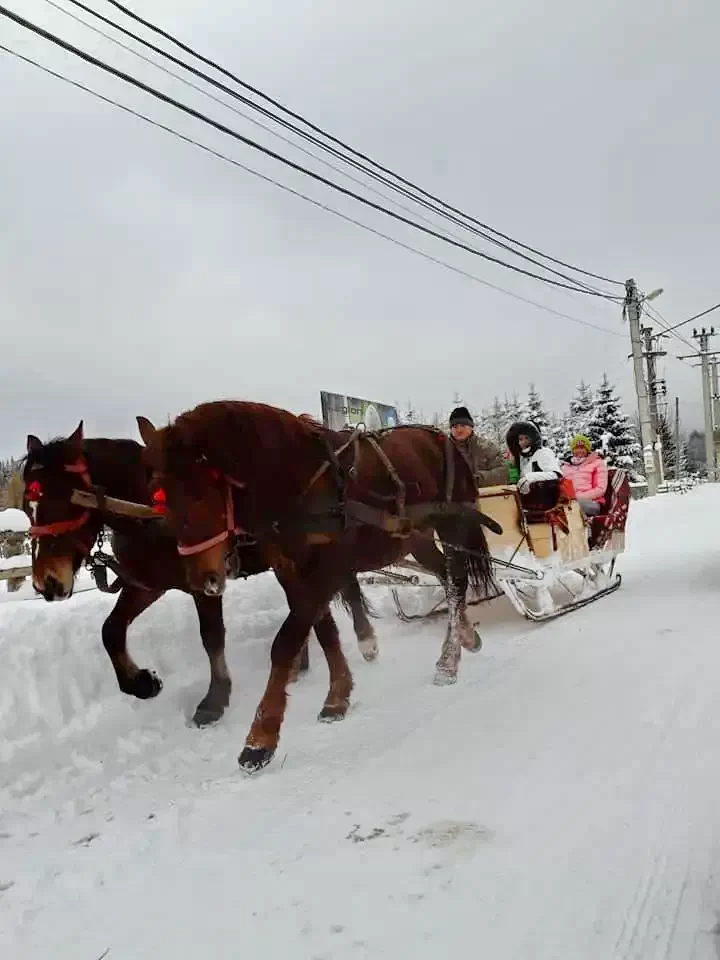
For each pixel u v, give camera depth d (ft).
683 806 11.26
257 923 9.18
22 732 16.01
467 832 11.00
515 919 8.85
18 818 12.98
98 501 16.51
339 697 17.12
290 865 10.52
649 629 22.12
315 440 15.75
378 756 14.43
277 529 14.69
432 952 8.33
